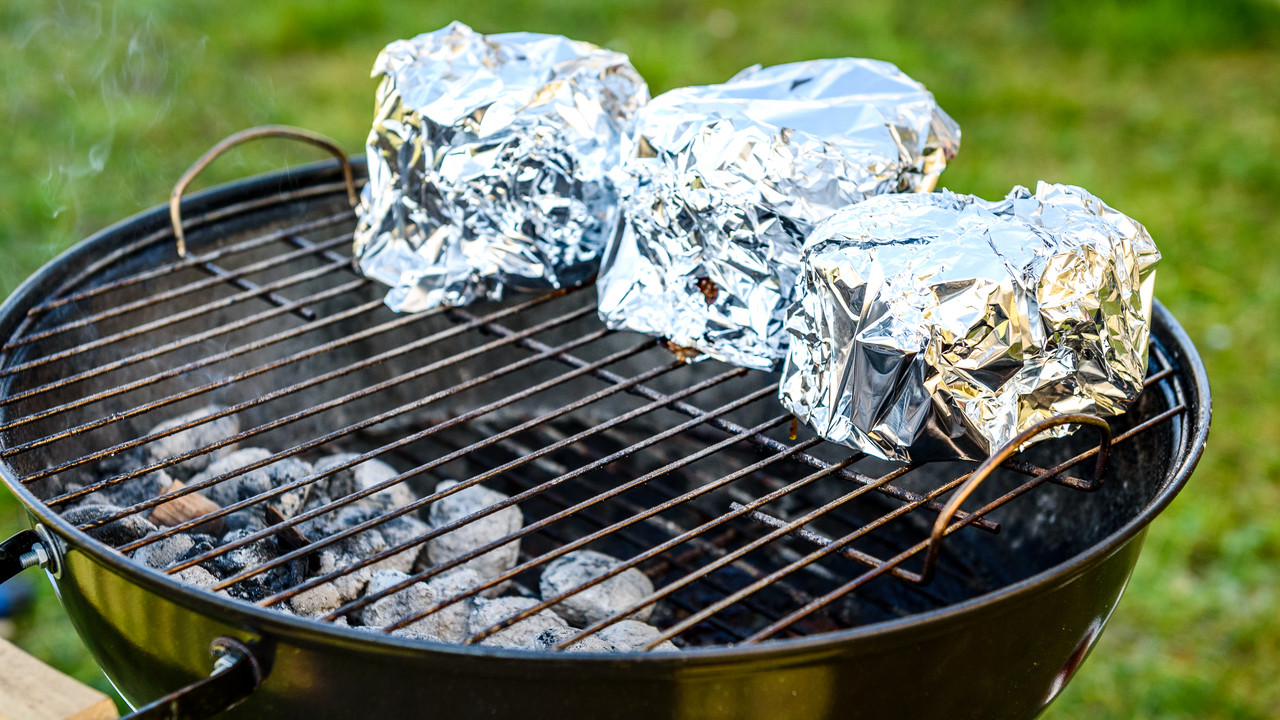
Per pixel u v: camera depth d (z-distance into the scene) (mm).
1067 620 893
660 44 3602
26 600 1705
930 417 890
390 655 738
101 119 3008
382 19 3752
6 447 982
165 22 3588
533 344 1186
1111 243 908
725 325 1070
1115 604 994
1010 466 976
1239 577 1830
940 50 3750
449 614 1068
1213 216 2834
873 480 961
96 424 1011
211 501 1205
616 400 1578
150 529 1083
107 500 1206
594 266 1226
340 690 790
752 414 1526
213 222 1382
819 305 929
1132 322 938
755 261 1022
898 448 913
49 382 1177
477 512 918
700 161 1007
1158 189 2949
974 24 4008
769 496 940
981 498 1354
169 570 842
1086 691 1640
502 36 1258
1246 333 2406
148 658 888
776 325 1052
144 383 1067
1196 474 2043
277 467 1243
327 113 3164
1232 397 2223
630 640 1049
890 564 860
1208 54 3826
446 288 1207
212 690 773
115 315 1179
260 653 788
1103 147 3178
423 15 3768
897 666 798
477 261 1188
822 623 1305
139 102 3127
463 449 1000
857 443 929
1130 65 3725
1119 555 900
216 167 2838
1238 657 1689
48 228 2541
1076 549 1204
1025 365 884
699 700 764
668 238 1062
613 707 762
